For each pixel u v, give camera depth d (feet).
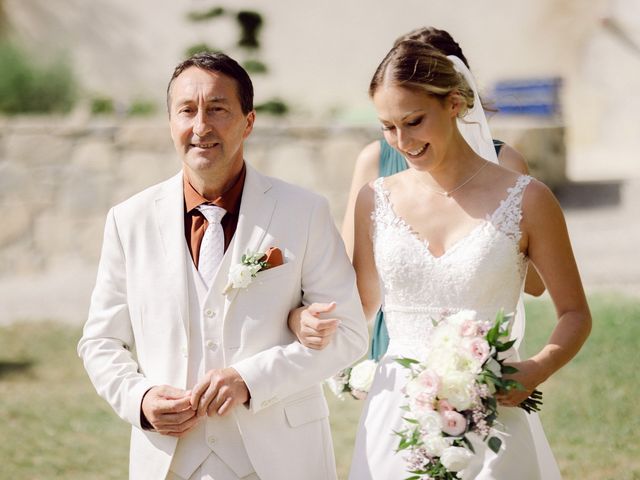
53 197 40.50
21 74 59.98
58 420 23.57
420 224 11.91
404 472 11.41
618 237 40.19
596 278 34.24
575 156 73.10
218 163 11.39
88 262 40.52
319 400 12.01
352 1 77.25
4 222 40.22
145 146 40.98
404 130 11.27
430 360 10.58
